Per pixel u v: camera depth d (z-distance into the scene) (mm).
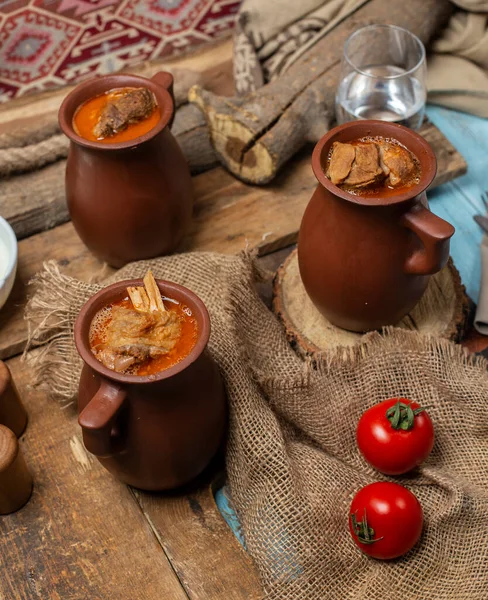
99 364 792
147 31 1475
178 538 895
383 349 945
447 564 871
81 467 937
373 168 878
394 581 861
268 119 1078
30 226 1099
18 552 890
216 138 1110
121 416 822
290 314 1000
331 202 888
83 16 1497
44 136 1148
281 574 857
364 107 1088
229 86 1217
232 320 946
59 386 955
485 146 1221
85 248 1084
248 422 906
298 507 876
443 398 938
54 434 959
